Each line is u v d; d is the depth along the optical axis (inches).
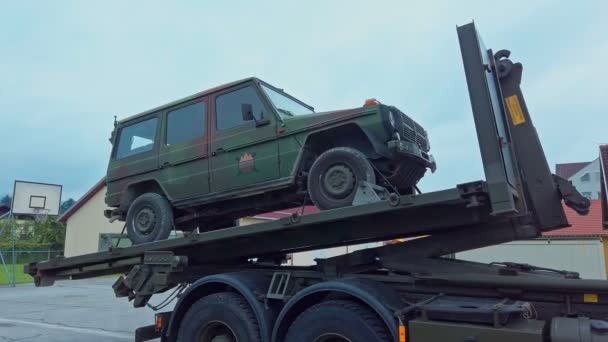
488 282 158.2
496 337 134.0
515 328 134.4
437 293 168.7
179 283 219.8
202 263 231.1
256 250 214.4
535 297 155.7
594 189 2117.4
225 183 210.7
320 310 161.6
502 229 168.2
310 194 185.0
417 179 204.5
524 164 172.9
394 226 176.9
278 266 218.4
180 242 203.0
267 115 205.6
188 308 202.5
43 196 1083.3
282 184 195.2
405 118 194.2
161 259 205.8
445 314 145.1
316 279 187.8
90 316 438.0
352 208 161.5
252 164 203.8
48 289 730.8
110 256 225.5
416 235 191.6
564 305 151.5
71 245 1147.3
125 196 243.1
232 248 219.5
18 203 1048.8
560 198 170.4
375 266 189.0
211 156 216.4
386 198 170.6
